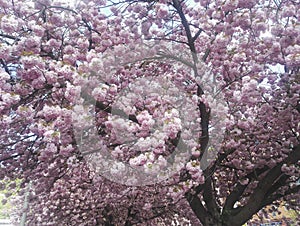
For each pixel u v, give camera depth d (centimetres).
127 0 575
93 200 957
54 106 406
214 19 518
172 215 1042
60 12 522
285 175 633
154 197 757
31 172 692
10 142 645
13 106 444
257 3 504
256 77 506
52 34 516
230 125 507
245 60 543
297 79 611
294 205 868
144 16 591
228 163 698
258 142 706
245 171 663
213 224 583
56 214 1062
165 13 540
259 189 591
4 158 623
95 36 539
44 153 497
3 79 407
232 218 589
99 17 552
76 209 1037
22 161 670
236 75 571
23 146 656
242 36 559
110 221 1103
